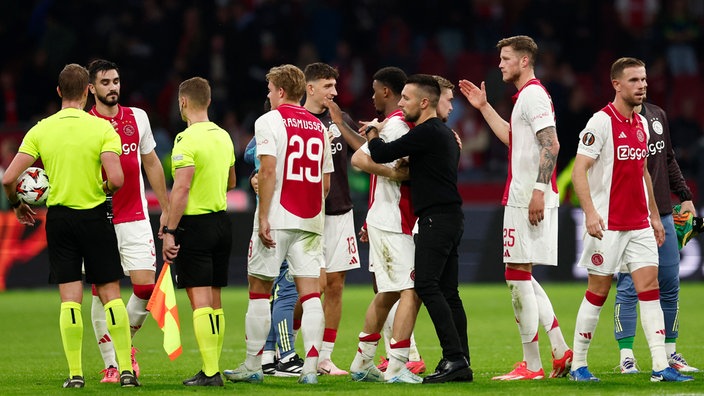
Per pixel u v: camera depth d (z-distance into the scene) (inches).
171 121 3201.3
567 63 3513.8
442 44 3624.5
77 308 1126.4
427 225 1136.2
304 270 1167.0
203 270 1140.5
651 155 1274.6
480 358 1451.8
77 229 1114.7
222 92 3228.3
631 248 1171.3
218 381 1133.7
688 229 1320.1
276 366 1321.4
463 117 3307.1
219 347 1155.9
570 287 2598.4
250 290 1170.6
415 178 1146.0
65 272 1122.7
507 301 2313.0
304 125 1165.7
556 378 1198.9
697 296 2369.6
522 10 3639.3
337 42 3523.6
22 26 3412.9
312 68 1352.1
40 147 1120.2
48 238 1127.0
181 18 3373.5
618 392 1056.2
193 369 1362.0
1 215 2620.6
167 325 1149.1
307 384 1144.8
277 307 1302.9
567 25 3592.5
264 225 1131.9
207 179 1144.8
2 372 1320.1
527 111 1185.4
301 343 1644.9
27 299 2425.0
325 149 1200.2
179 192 1122.7
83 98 1146.7
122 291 2566.4
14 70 3400.6
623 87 1156.5
